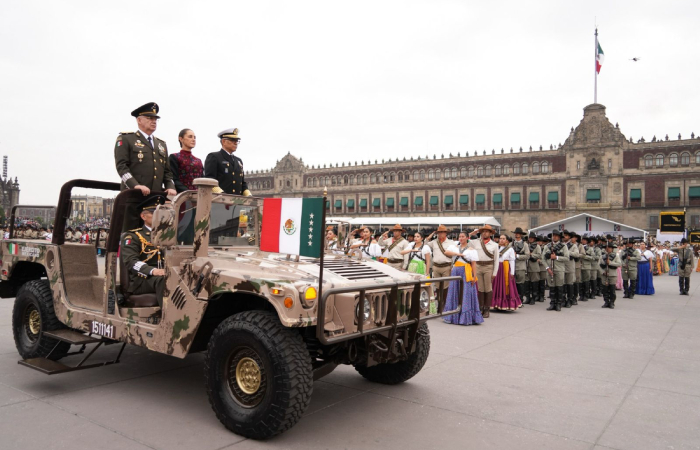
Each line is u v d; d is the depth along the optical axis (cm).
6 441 378
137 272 486
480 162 7144
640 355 730
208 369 418
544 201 6675
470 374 612
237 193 655
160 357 652
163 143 630
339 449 381
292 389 375
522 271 1374
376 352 449
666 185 6062
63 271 556
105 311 504
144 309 476
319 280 363
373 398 510
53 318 564
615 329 958
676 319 1103
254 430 386
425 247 1102
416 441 401
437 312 509
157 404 471
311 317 375
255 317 397
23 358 595
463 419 454
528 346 784
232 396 410
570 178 6506
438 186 7425
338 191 8262
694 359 709
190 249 464
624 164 6284
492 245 1114
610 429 438
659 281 2353
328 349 454
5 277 643
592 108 6412
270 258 477
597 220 4434
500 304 1186
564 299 1348
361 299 395
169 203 464
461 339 837
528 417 464
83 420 426
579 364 670
